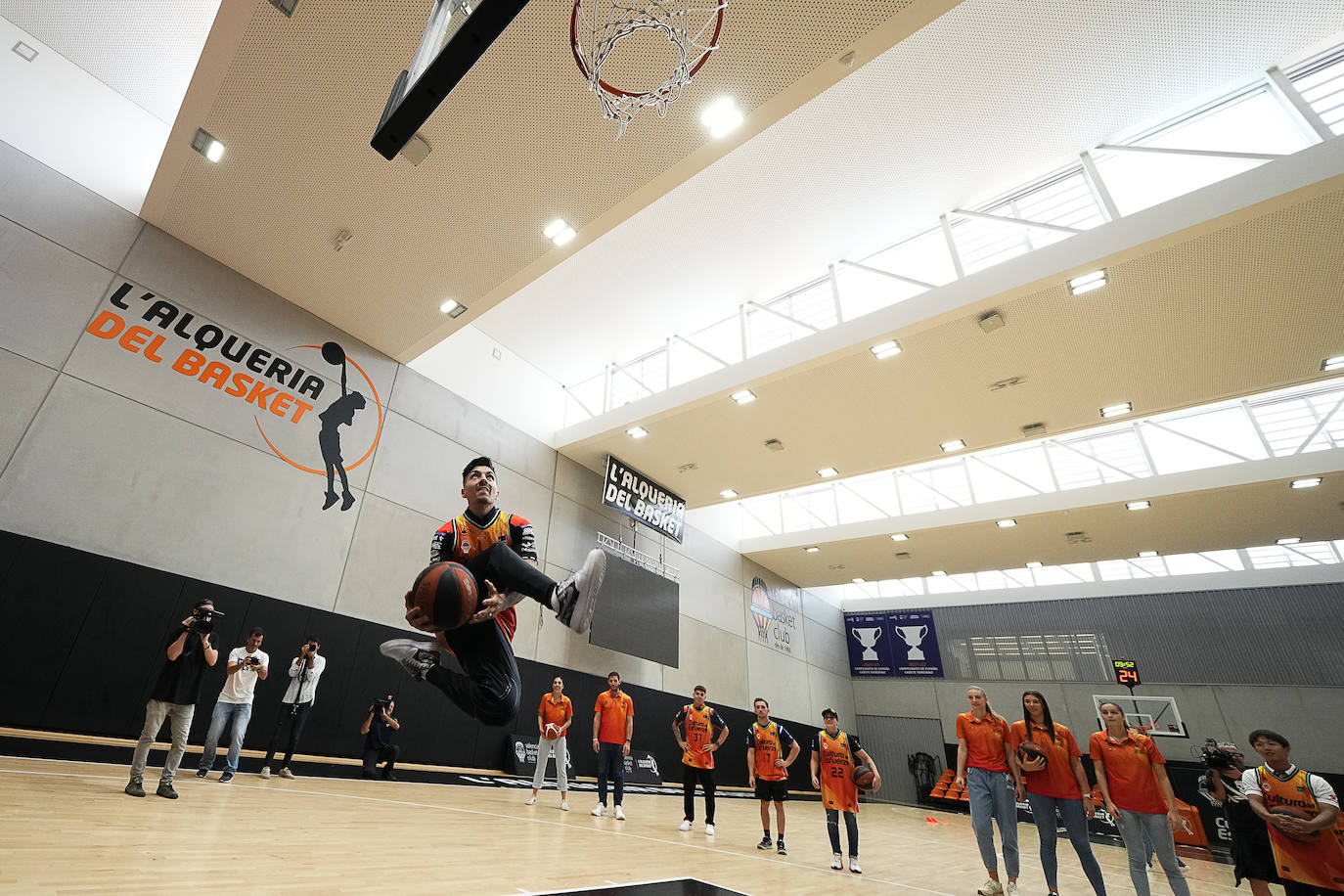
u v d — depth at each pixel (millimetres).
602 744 7543
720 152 6621
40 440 6805
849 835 5738
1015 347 9266
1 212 7031
